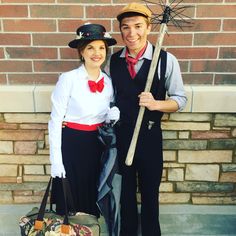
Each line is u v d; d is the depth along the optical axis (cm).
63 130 216
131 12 195
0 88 249
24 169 274
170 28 237
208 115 255
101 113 217
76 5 233
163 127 259
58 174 208
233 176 273
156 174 227
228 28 237
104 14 235
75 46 210
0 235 258
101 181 224
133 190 244
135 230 257
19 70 249
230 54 243
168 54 212
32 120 259
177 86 216
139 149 219
